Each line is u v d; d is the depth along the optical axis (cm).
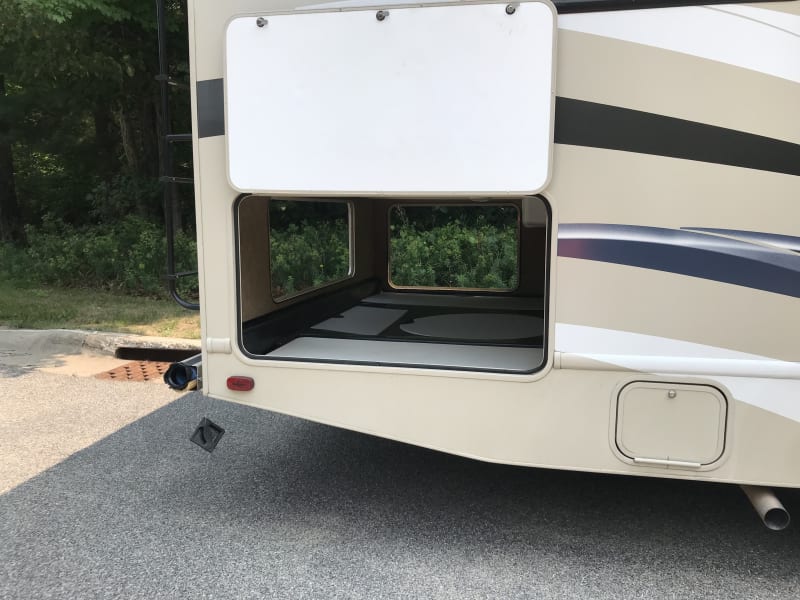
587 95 244
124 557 289
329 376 282
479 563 282
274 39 262
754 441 248
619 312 251
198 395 521
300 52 260
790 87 231
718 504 333
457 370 269
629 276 248
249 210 314
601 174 246
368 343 344
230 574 276
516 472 374
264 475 372
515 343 344
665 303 247
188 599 260
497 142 248
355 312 456
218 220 284
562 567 278
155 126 1121
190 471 379
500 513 326
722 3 232
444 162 254
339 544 298
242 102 268
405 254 550
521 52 243
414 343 343
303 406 287
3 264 1080
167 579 273
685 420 251
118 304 867
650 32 237
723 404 248
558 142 248
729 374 245
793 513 320
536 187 248
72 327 729
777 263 238
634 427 256
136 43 977
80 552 294
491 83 246
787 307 240
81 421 464
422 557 287
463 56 247
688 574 272
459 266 546
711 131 237
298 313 377
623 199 246
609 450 259
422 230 550
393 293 549
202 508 334
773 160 235
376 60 254
